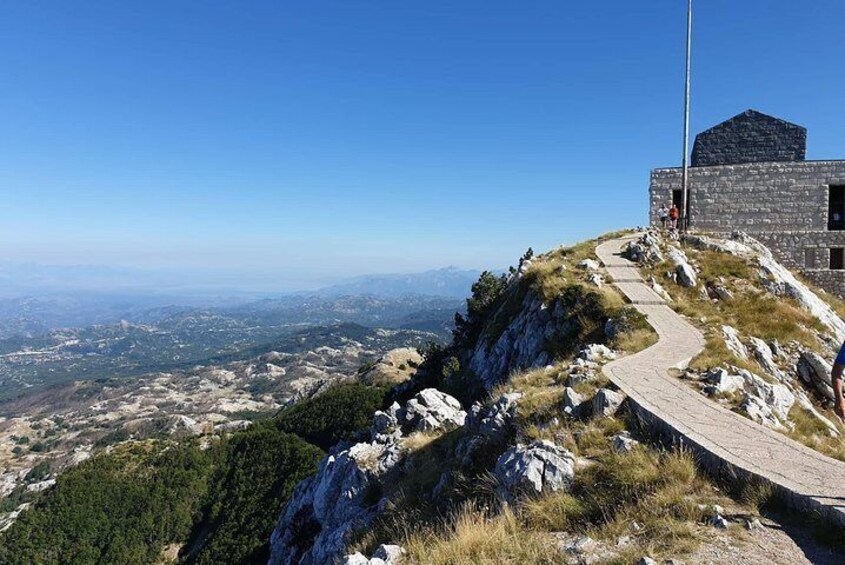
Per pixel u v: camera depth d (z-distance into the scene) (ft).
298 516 86.22
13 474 607.78
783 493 26.81
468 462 45.83
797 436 38.58
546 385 52.70
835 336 81.61
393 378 368.68
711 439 33.86
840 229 125.08
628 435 38.01
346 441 94.32
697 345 63.21
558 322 86.58
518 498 33.71
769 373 69.00
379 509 54.85
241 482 265.75
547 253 138.51
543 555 25.86
